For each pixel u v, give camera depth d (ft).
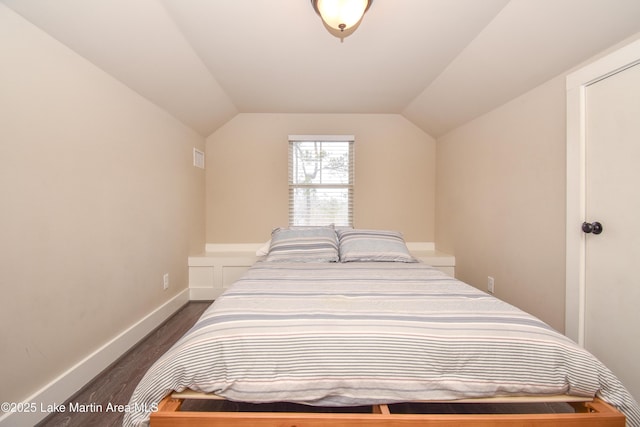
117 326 5.28
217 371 2.74
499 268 6.64
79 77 4.42
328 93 8.09
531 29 4.54
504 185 6.45
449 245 9.01
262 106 9.08
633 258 3.80
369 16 4.78
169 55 5.54
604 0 3.60
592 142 4.34
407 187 9.92
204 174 9.53
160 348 5.73
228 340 2.81
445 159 9.28
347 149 9.86
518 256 6.01
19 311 3.51
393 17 4.80
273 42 5.57
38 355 3.73
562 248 4.90
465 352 2.75
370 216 9.91
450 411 3.77
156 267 6.67
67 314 4.18
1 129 3.32
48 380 3.86
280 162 9.76
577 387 2.70
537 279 5.49
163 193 6.97
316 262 6.89
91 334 4.64
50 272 3.92
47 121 3.88
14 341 3.44
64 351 4.12
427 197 9.85
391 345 2.78
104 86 4.94
